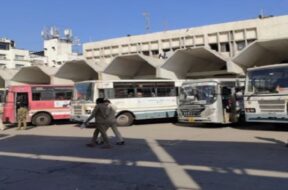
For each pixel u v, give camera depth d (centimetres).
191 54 3025
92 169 995
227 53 4509
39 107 2562
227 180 819
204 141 1455
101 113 1384
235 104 2036
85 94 2242
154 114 2361
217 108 1988
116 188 795
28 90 2550
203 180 826
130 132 1898
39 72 3856
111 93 2242
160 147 1334
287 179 809
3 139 1850
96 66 3350
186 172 910
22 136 1945
